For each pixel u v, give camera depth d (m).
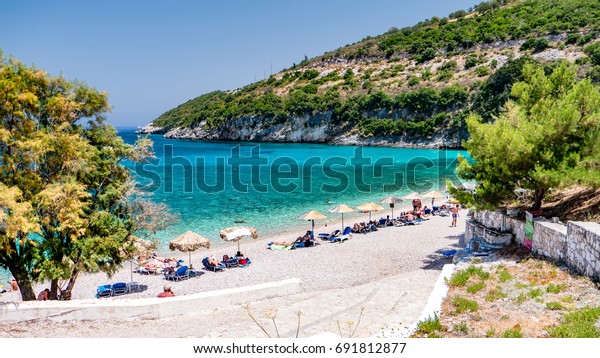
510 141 15.71
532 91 19.25
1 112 14.07
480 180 17.17
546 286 11.47
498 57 122.88
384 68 155.38
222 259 22.73
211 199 43.56
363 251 22.62
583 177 14.19
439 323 9.64
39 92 15.24
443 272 14.30
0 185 13.17
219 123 167.25
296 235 28.84
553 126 15.45
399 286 14.63
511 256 15.35
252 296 13.98
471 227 20.48
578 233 12.06
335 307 12.48
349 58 176.50
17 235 14.17
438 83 124.31
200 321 11.96
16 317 11.53
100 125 16.80
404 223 29.70
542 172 14.81
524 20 136.00
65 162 14.80
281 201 42.22
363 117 131.25
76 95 15.98
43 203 13.77
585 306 9.69
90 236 15.59
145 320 12.09
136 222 17.11
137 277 20.58
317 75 173.50
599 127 15.43
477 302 10.99
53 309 11.70
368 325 10.74
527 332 8.69
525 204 19.03
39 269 14.34
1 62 14.55
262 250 24.77
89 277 20.94
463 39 141.50
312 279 18.11
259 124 154.12
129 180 17.55
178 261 22.34
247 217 34.84
